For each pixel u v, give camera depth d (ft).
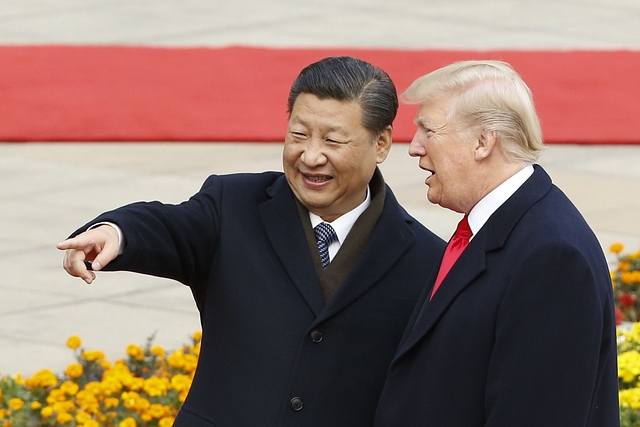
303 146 32.50
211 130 112.06
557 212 29.63
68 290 72.49
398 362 30.83
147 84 128.77
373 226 33.99
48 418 51.31
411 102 31.01
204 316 34.37
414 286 33.91
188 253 33.24
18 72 131.44
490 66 30.35
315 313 32.96
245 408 32.78
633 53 152.56
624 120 119.85
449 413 29.37
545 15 183.62
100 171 98.89
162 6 181.98
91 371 57.62
